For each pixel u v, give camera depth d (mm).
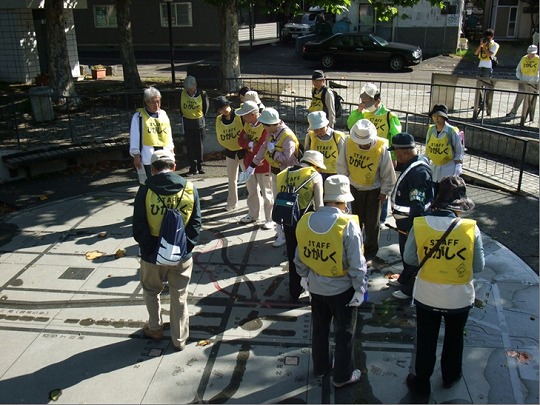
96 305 6219
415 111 14320
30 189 10273
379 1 15820
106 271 6977
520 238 7672
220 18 16188
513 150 11500
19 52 18984
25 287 6613
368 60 23625
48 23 14898
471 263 4246
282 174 5848
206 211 8875
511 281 6527
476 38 31828
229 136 8383
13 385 4941
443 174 7371
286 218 5629
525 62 13500
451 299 4293
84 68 21531
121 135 12414
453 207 4316
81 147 11539
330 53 24016
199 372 5078
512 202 9031
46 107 13617
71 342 5562
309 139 7258
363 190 6617
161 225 4938
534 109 12672
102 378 5020
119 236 8031
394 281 6418
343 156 6629
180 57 27969
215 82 17297
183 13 30531
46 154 11008
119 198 9703
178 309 5281
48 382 4977
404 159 5723
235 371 5078
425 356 4527
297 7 15250
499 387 4801
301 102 15977
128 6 17328
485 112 13859
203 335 5641
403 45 23641
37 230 8312
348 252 4422
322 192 5840
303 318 5898
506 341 5422
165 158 5055
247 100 8211
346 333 4617
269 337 5578
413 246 4410
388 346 5391
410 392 4758
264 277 6758
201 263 7133
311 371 5055
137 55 28844
